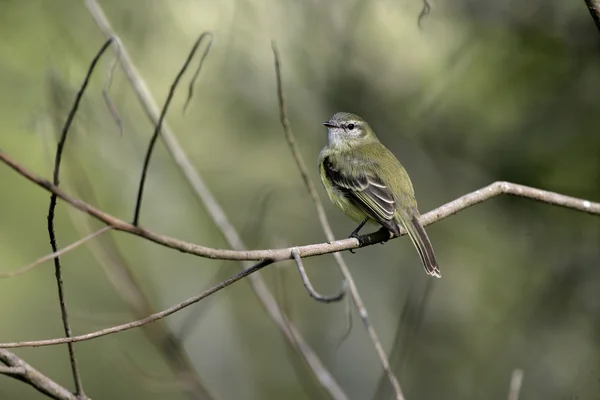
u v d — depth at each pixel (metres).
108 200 13.81
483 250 13.73
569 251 12.59
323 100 14.89
